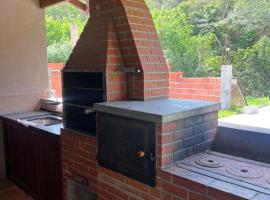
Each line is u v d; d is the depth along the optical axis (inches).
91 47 92.4
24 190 135.6
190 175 63.5
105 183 84.3
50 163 114.3
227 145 78.2
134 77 88.0
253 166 67.9
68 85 102.6
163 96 92.0
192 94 98.6
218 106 81.4
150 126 69.4
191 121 74.2
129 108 73.9
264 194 54.1
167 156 68.6
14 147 139.3
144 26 89.5
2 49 141.8
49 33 275.1
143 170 71.5
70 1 139.6
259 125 78.3
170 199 66.2
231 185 58.0
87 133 93.8
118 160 78.7
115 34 88.7
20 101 150.5
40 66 156.1
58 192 112.2
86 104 102.2
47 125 124.0
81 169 96.7
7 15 141.6
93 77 97.7
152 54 89.4
